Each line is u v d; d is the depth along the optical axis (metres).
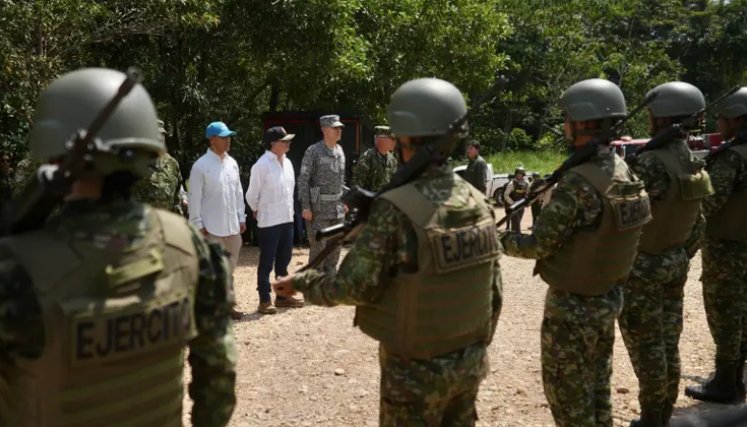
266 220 6.88
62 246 1.74
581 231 3.34
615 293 3.52
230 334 2.07
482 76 17.72
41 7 8.44
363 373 5.19
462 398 2.78
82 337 1.70
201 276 1.99
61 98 1.84
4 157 4.83
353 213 2.99
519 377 5.11
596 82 3.54
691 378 5.24
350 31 14.39
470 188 2.80
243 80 15.82
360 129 12.24
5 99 8.41
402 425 2.66
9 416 1.79
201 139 15.05
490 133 34.69
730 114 4.75
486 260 2.71
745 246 4.73
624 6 37.06
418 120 2.69
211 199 6.48
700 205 4.27
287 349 5.74
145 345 1.80
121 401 1.79
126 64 13.62
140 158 1.89
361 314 2.77
